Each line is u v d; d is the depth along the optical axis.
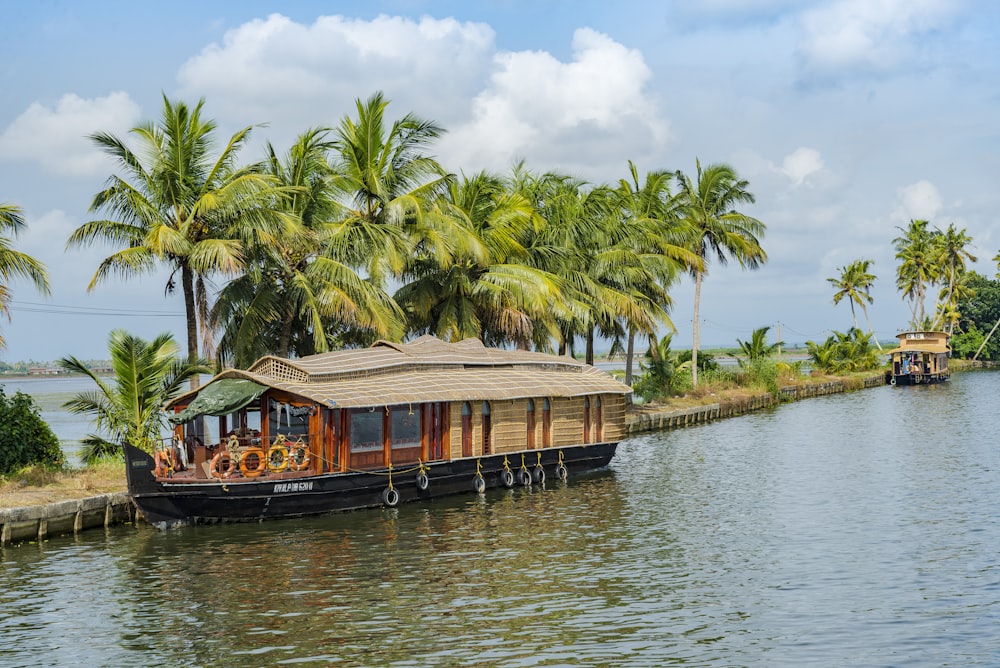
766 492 30.80
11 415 28.02
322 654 15.46
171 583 19.64
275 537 23.89
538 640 16.06
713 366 70.56
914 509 27.27
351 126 37.03
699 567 20.86
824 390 82.12
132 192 30.36
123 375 28.83
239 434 27.33
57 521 23.92
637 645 15.82
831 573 20.27
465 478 30.62
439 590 19.06
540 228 44.50
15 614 17.66
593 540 23.62
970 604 17.92
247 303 35.44
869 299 116.06
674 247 53.66
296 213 35.19
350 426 27.28
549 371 36.25
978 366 134.00
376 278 35.34
